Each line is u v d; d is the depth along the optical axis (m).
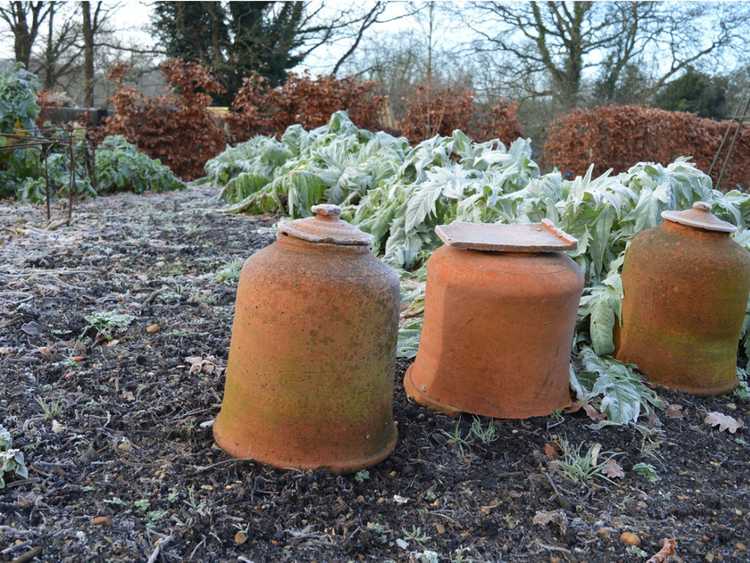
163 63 13.41
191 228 6.59
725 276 3.07
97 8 24.11
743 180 14.92
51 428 2.54
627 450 2.67
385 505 2.21
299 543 1.99
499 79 21.05
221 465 2.32
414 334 3.60
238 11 22.58
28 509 2.05
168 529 2.00
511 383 2.76
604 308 3.52
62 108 13.45
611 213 4.03
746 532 2.20
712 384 3.24
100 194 8.98
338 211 2.37
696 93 19.81
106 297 4.14
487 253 2.75
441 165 6.19
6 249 5.20
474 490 2.32
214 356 3.33
